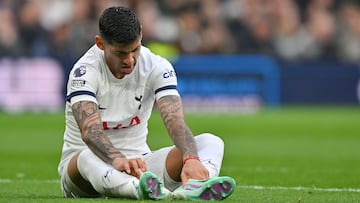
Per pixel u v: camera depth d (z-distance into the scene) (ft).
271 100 230.68
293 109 232.53
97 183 59.31
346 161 117.39
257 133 171.22
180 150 61.26
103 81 63.46
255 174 96.78
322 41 254.06
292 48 249.55
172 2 247.29
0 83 215.51
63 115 211.41
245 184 83.20
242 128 181.98
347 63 233.96
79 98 62.34
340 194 71.05
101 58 63.46
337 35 255.09
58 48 236.22
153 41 241.35
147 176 55.72
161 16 246.06
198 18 247.50
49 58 216.95
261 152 132.46
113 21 59.98
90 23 236.02
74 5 239.09
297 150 136.56
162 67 64.85
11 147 137.80
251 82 227.81
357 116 215.72
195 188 57.21
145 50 65.51
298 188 78.07
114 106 64.13
